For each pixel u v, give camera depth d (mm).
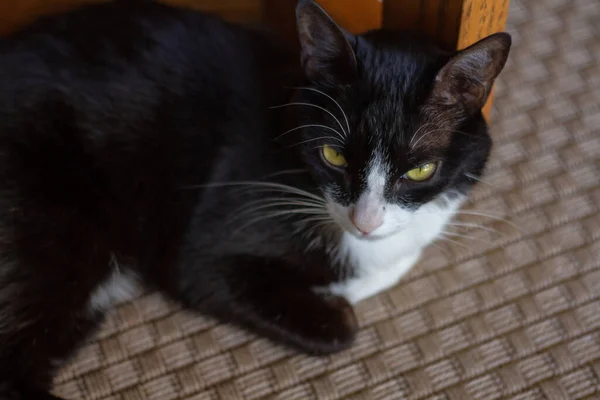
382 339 605
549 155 668
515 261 630
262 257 589
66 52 576
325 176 562
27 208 565
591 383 589
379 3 634
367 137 541
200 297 595
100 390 591
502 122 681
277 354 603
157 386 593
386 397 588
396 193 555
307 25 536
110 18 592
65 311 582
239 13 694
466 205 651
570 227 642
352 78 544
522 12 728
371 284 612
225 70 583
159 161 583
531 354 600
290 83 577
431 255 634
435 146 545
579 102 688
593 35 717
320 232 586
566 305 615
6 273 566
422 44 564
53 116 569
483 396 587
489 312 614
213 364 599
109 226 593
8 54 572
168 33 587
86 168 578
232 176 578
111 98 573
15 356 569
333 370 597
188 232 586
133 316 614
